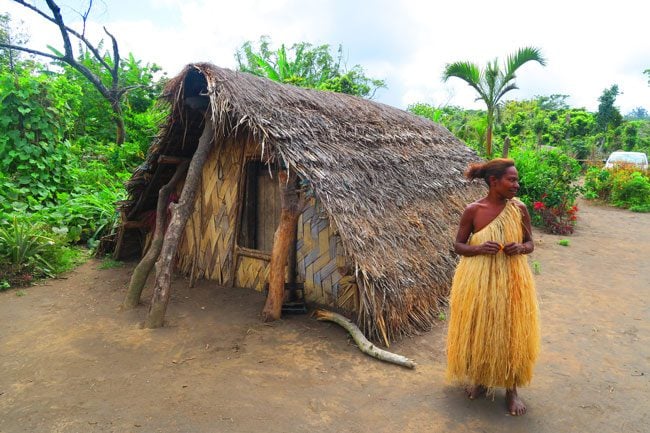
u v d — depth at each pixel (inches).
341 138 212.4
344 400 127.3
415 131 301.3
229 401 125.4
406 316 172.9
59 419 115.8
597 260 296.7
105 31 438.3
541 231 394.0
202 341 164.7
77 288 223.5
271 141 173.2
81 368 143.0
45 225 267.3
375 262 165.9
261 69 672.4
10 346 158.2
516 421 118.2
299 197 181.2
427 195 239.6
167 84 196.7
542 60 462.6
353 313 188.9
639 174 560.4
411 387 135.0
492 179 115.5
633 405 127.0
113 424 114.0
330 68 776.3
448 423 116.9
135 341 163.6
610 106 1248.2
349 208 174.2
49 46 524.7
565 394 132.5
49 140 331.0
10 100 312.2
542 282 246.8
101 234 310.3
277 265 182.7
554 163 444.5
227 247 232.8
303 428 114.0
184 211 187.9
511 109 1204.5
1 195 296.2
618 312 201.9
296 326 179.5
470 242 119.3
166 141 225.8
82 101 495.5
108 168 424.2
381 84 702.5
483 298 115.4
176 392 129.6
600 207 556.1
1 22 570.9
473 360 117.6
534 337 117.6
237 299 211.5
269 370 143.8
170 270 181.0
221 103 175.0
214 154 236.5
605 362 153.9
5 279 222.4
